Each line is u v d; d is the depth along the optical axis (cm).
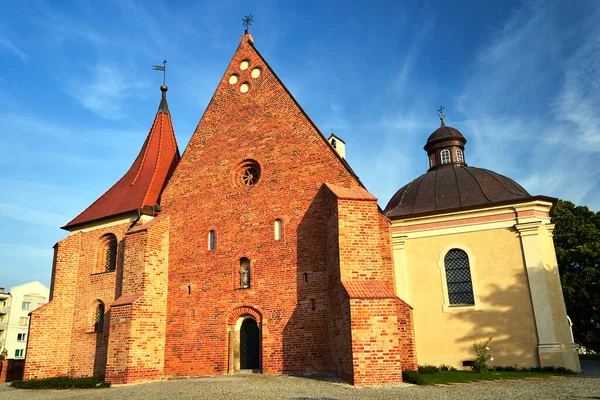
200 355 2256
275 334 2119
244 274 2306
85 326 2580
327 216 2114
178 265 2464
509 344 2466
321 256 2125
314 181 2250
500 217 2658
